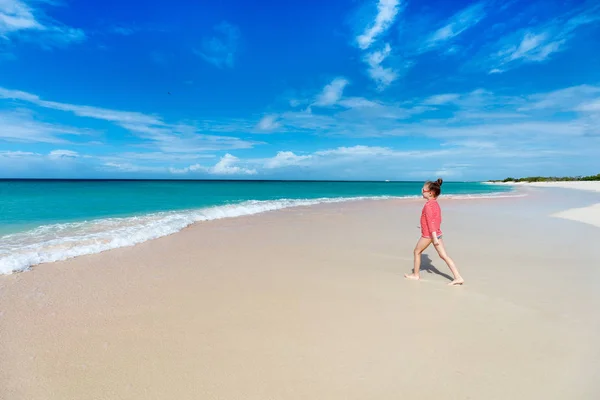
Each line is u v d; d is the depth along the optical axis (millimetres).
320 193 35250
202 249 7414
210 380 2713
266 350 3168
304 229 10359
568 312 4074
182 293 4656
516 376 2764
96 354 3082
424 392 2574
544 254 7156
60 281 5090
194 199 21984
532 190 46969
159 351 3145
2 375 2752
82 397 2508
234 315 3947
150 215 12734
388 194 34875
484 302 4406
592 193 36219
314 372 2824
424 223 5258
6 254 6348
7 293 4551
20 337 3365
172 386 2633
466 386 2639
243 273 5652
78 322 3723
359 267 6156
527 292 4793
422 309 4160
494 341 3348
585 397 2514
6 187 32531
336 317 3910
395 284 5164
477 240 8703
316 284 5121
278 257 6809
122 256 6684
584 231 10094
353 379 2729
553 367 2889
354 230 10305
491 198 28312
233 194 29016
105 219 11492
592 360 2996
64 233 8719
